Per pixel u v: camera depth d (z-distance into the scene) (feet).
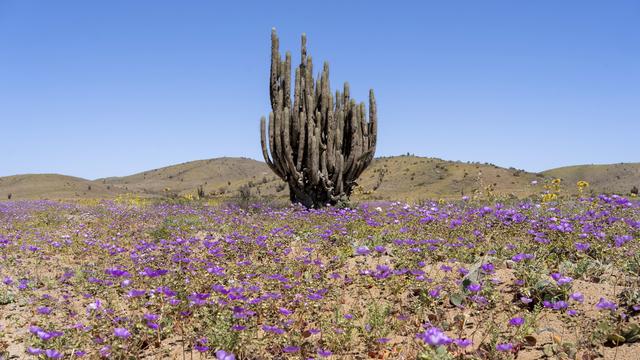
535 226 21.84
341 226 27.09
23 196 227.40
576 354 11.66
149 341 14.14
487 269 14.83
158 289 15.83
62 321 15.53
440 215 27.68
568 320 13.09
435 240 21.08
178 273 18.24
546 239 19.12
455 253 20.03
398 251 20.54
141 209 52.80
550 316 13.71
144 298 16.60
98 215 48.11
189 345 13.76
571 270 16.62
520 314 13.84
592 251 18.65
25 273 21.97
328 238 24.52
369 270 17.49
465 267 18.02
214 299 14.76
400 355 12.56
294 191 54.19
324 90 53.01
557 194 40.40
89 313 15.83
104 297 17.81
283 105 53.11
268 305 15.33
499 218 24.85
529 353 12.10
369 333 13.32
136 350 13.20
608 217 22.94
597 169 299.79
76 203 72.33
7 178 290.35
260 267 19.61
